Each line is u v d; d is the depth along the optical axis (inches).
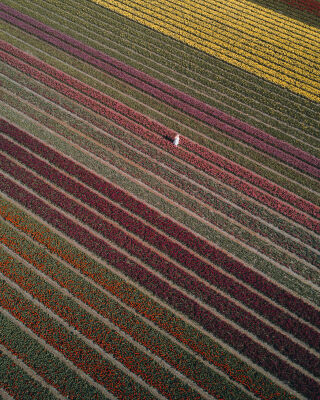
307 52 1325.0
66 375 600.7
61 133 954.1
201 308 683.4
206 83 1144.8
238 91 1139.3
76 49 1203.2
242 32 1386.6
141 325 657.6
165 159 928.3
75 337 639.8
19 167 873.5
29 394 583.5
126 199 834.8
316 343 656.4
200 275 729.6
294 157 970.7
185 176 902.4
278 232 814.5
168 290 700.0
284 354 645.9
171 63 1197.7
